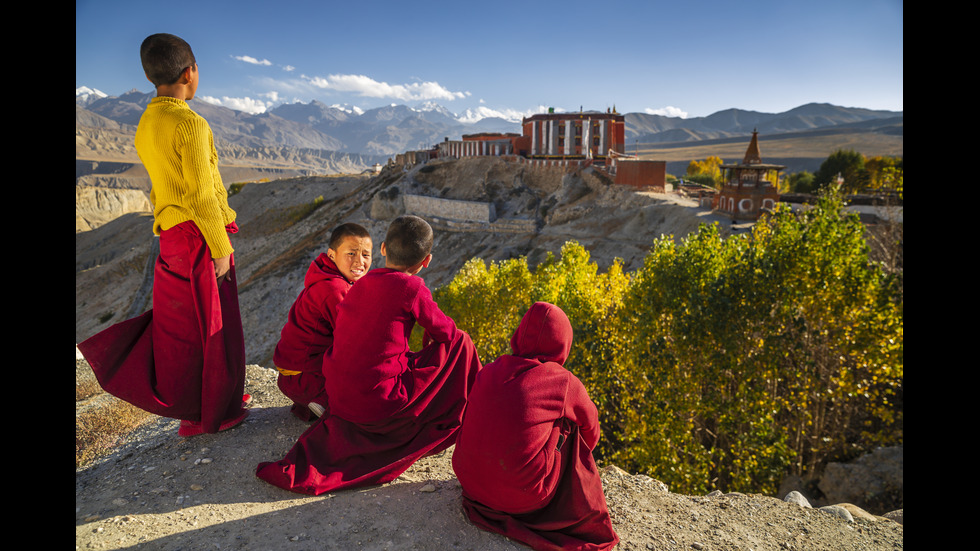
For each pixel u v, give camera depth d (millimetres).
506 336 22781
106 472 4254
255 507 3686
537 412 3346
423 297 4004
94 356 3932
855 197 35656
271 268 76938
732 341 14633
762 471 14406
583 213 63719
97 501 3748
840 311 14875
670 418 15344
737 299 15141
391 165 106625
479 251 64875
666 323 17484
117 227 139000
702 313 15180
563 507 3590
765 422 14344
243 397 5258
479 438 3432
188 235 3969
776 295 14883
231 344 4465
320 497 3850
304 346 4574
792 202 45844
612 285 22484
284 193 115188
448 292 25125
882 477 13203
